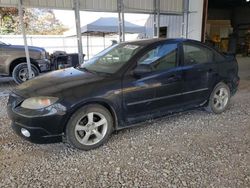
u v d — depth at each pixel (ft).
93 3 28.25
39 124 10.10
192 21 36.83
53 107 10.14
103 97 11.04
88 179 8.89
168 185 8.48
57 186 8.52
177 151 10.78
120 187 8.43
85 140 10.93
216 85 15.14
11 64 26.94
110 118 11.53
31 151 10.98
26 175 9.16
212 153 10.57
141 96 12.09
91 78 11.51
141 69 11.82
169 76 12.85
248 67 40.73
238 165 9.64
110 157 10.40
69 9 26.96
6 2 23.90
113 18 44.60
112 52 13.60
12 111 10.77
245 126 13.53
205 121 14.29
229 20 77.00
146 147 11.21
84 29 41.88
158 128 13.32
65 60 30.68
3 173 9.29
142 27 44.57
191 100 14.14
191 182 8.62
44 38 51.34
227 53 16.48
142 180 8.79
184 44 13.74
